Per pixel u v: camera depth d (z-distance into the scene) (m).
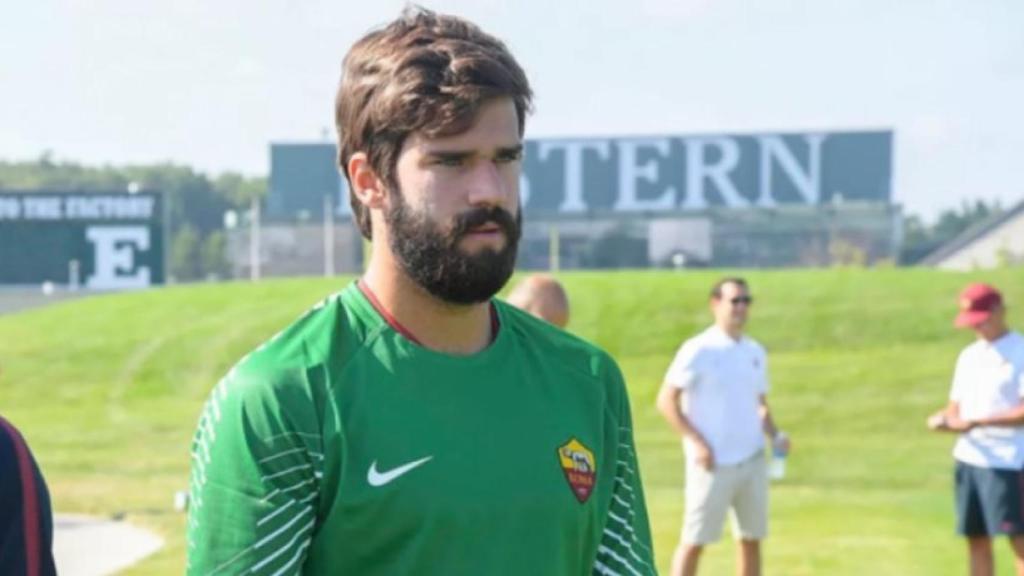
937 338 23.20
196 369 23.91
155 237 33.94
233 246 39.75
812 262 38.78
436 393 2.22
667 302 25.20
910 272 25.78
